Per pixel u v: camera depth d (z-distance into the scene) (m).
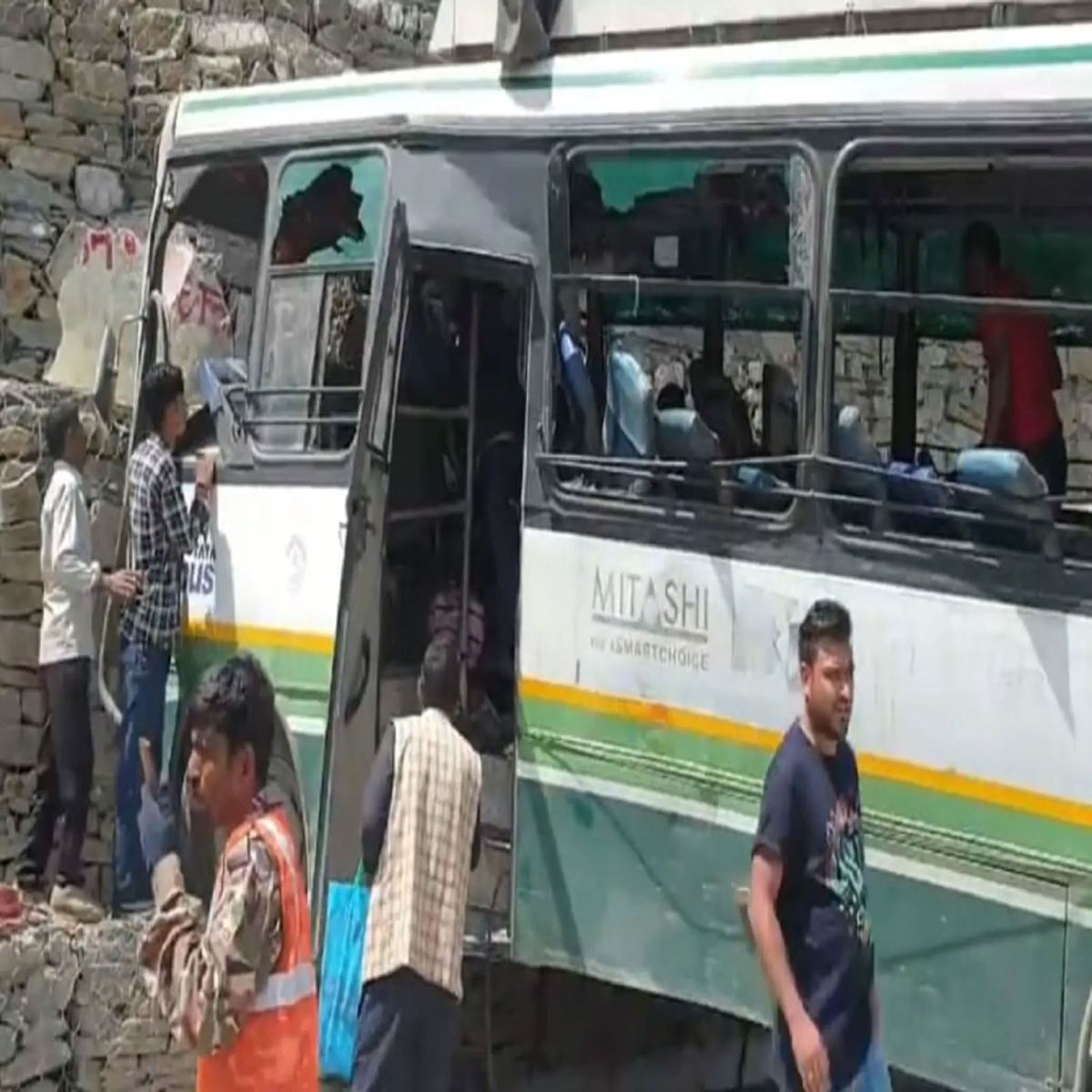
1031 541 7.20
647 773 7.84
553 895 8.02
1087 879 7.06
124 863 9.16
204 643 8.98
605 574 7.93
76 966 8.68
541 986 9.50
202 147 9.21
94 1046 8.69
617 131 7.93
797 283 7.60
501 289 8.53
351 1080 7.71
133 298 10.83
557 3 8.23
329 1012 7.80
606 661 7.93
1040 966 7.13
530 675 8.07
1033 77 7.20
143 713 9.07
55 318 10.62
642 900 7.84
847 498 7.48
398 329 8.09
